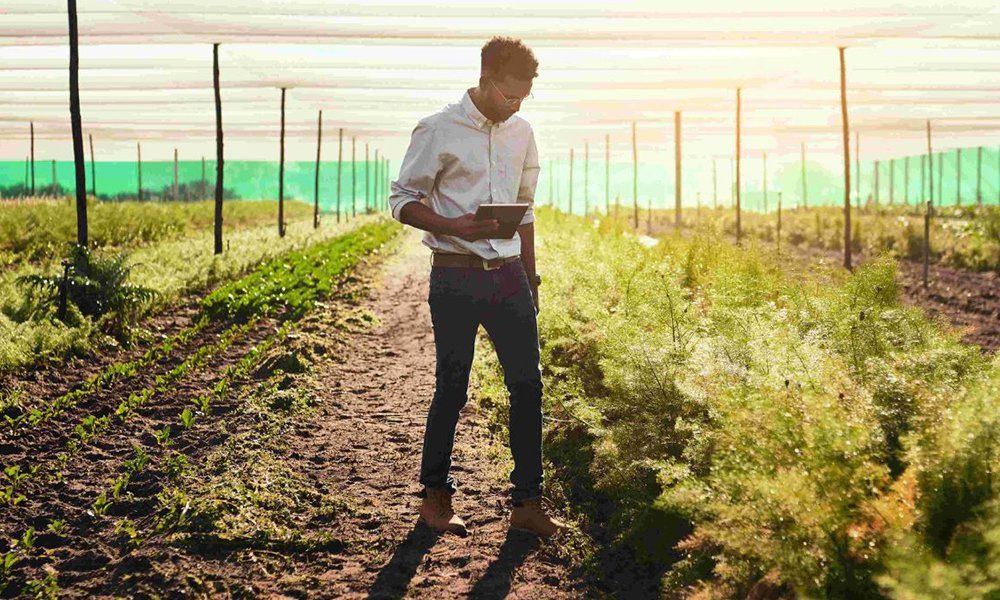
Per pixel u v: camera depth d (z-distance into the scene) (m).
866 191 56.78
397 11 10.83
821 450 2.33
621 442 3.50
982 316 9.58
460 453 4.31
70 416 4.98
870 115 23.69
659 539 3.06
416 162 3.10
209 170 66.00
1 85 17.89
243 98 20.70
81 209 8.63
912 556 1.81
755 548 2.21
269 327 8.51
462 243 3.09
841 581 2.13
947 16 11.09
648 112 23.81
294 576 2.88
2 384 5.61
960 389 2.67
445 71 15.71
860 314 3.63
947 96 19.34
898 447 2.58
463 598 2.75
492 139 3.14
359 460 4.21
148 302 8.89
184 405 5.27
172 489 3.65
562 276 6.89
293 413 5.07
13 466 4.02
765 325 3.66
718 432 2.77
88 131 31.20
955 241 17.20
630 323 4.27
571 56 14.06
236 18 11.36
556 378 5.11
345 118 26.77
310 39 12.62
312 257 14.45
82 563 2.99
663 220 34.72
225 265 13.27
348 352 7.24
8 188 44.88
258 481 3.74
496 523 3.40
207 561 2.97
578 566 3.02
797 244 21.86
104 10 11.00
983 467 2.12
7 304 7.98
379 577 2.90
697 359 3.46
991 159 48.34
